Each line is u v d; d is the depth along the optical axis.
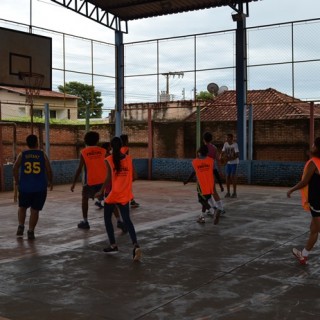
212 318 4.11
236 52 17.05
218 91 25.75
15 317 4.18
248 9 17.03
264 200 11.88
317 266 5.76
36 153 7.39
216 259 6.12
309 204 5.57
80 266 5.83
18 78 16.48
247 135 18.97
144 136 22.23
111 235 6.54
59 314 4.25
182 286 5.01
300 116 21.83
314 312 4.23
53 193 13.62
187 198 12.34
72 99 32.81
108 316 4.19
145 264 5.90
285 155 18.81
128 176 6.21
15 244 7.07
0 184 14.31
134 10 19.17
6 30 16.12
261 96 25.12
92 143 8.12
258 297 4.64
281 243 7.03
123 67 20.20
